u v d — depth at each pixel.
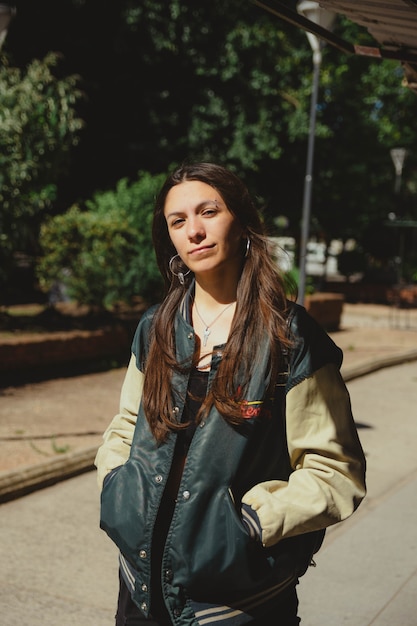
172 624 1.71
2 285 15.33
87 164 18.73
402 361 12.88
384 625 3.64
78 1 16.86
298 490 1.66
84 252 11.88
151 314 1.91
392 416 8.68
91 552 4.40
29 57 17.09
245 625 1.66
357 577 4.21
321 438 1.69
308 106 19.36
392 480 6.18
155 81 18.50
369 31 2.98
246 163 18.75
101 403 8.14
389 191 27.77
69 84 11.77
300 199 22.81
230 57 17.97
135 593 1.71
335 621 3.68
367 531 4.95
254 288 1.75
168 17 17.61
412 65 3.11
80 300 12.28
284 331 1.69
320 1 2.66
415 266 28.11
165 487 1.70
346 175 23.78
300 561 1.70
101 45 17.72
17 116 10.76
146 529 1.68
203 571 1.62
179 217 1.78
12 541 4.49
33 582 3.97
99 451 1.88
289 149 21.05
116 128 18.70
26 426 6.95
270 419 1.68
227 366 1.68
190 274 1.92
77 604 3.76
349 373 10.98
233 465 1.65
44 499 5.26
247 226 1.79
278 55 19.02
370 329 17.27
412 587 4.09
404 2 2.19
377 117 25.12
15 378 9.22
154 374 1.76
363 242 28.41
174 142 18.89
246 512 1.63
